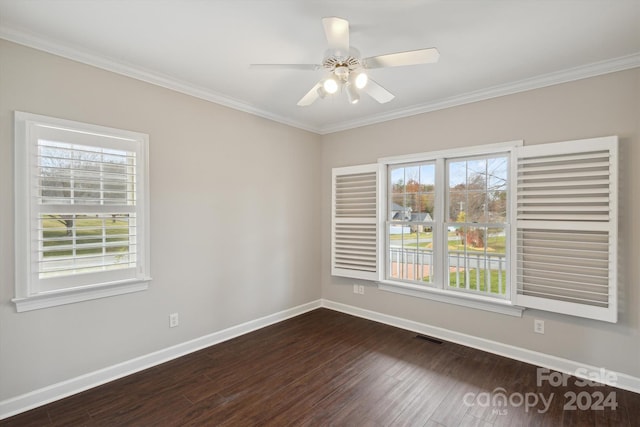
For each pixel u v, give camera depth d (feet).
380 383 8.21
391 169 12.62
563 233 8.58
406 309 11.93
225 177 10.85
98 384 8.03
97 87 7.98
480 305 10.12
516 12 6.16
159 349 9.21
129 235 8.50
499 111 9.77
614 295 7.73
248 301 11.61
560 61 8.08
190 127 9.89
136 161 8.66
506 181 9.93
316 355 9.77
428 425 6.65
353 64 6.39
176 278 9.57
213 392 7.79
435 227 11.34
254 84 9.65
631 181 7.83
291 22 6.56
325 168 14.43
